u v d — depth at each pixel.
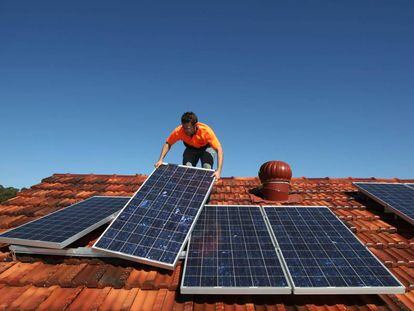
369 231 6.62
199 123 7.67
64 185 9.84
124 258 5.04
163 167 7.20
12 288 4.84
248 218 6.26
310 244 5.34
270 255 5.06
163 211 5.83
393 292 4.37
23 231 5.59
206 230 5.78
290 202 8.06
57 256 5.50
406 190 8.08
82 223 5.96
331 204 8.14
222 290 4.36
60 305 4.39
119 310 4.32
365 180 10.54
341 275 4.58
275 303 4.55
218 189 9.34
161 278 4.96
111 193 9.16
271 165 8.14
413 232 6.62
